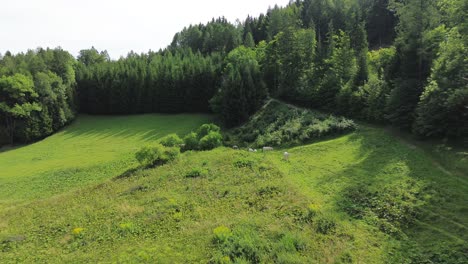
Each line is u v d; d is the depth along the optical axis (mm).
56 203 27891
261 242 15711
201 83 75125
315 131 44000
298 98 59062
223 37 106438
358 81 50812
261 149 44531
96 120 79875
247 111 59594
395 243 16953
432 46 35281
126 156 45875
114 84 81750
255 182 25562
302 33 66875
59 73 84312
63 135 71062
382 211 20188
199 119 69812
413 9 36438
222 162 32531
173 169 32656
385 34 90250
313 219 18281
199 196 24047
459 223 17859
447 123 30047
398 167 26703
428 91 30953
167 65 81938
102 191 29484
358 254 15641
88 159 48375
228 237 16188
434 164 26562
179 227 19219
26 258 17672
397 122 36281
